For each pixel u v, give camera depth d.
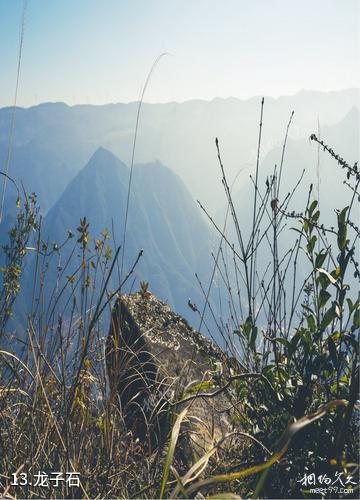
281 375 2.07
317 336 1.96
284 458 1.94
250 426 2.23
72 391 2.30
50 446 2.33
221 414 3.00
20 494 2.05
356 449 1.93
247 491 2.02
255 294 2.21
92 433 2.56
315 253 2.03
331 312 1.93
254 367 2.26
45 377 2.51
